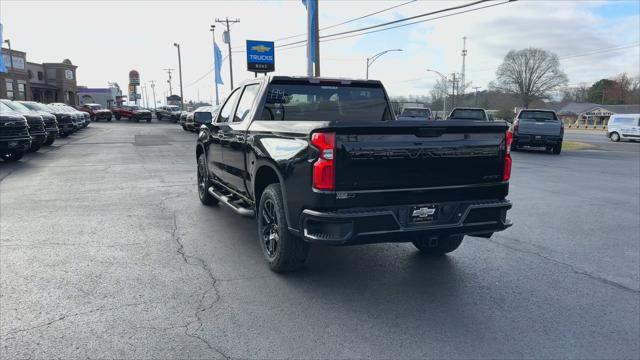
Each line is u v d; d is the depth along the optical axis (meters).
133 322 3.67
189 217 7.08
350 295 4.26
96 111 47.91
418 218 4.08
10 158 14.20
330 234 3.82
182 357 3.19
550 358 3.26
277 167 4.38
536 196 9.45
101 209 7.58
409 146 3.95
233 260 5.16
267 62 33.72
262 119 5.47
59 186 9.72
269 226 4.88
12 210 7.45
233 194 6.31
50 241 5.77
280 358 3.21
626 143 31.50
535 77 100.62
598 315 3.93
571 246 5.92
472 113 23.19
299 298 4.18
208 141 7.17
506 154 4.38
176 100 78.62
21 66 48.94
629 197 9.41
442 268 5.02
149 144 20.47
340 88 5.94
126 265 4.94
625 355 3.31
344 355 3.25
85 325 3.60
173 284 4.45
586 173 13.34
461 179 4.22
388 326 3.68
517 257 5.44
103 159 14.73
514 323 3.77
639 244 6.05
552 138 19.48
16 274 4.63
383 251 5.60
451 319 3.82
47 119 18.92
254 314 3.85
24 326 3.57
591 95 120.38
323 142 3.75
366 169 3.85
